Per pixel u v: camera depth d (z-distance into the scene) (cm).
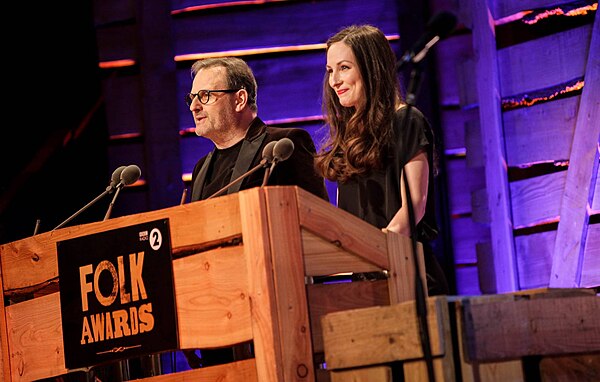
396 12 1216
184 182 1243
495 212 1104
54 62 1293
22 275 665
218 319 561
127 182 707
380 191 696
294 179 803
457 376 504
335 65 723
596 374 541
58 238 641
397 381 519
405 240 618
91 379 638
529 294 554
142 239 594
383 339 518
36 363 651
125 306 599
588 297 549
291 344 543
